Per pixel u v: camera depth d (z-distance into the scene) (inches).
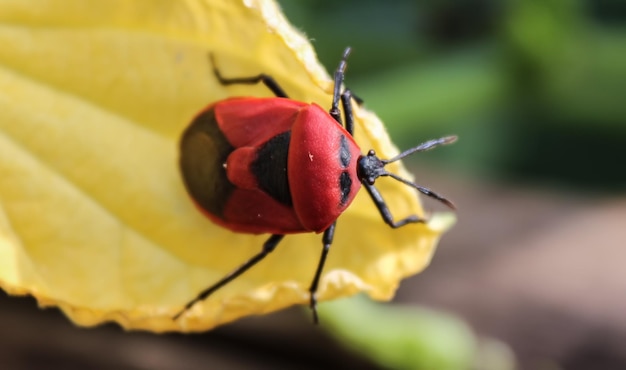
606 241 7.2
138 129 5.6
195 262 5.6
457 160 8.4
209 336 7.2
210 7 5.4
